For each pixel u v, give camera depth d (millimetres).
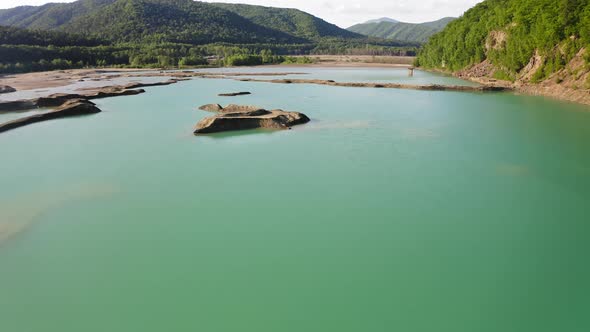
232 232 18859
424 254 16703
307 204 21578
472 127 36594
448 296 14141
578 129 35062
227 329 12945
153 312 13750
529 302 13750
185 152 31312
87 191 23938
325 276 15422
